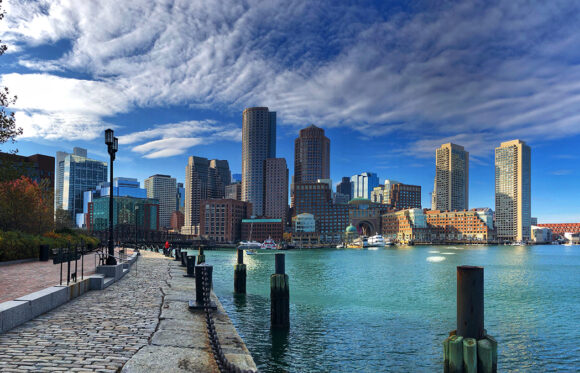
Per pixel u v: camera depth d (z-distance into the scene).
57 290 15.35
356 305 37.12
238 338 13.43
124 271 30.88
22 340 10.41
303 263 110.62
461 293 10.65
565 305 40.75
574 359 22.70
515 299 45.44
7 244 29.50
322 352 21.91
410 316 32.00
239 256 38.53
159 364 9.34
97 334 11.51
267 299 36.16
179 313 16.06
